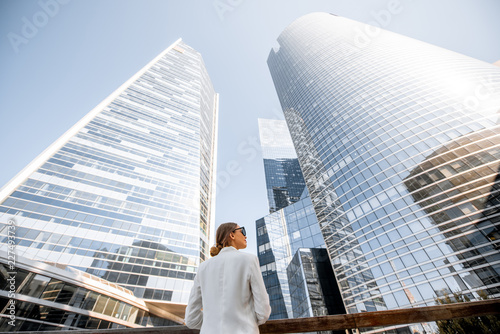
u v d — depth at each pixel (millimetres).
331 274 47250
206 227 62688
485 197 32844
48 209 40594
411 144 45219
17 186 40750
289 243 64125
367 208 43719
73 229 40219
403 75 62469
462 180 35969
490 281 27250
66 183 46219
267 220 73812
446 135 42812
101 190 49219
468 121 43094
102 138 59781
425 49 74188
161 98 86938
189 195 61594
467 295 27875
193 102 98188
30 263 27750
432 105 49750
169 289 40281
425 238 34469
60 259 35812
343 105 65188
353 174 49969
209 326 1769
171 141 73688
